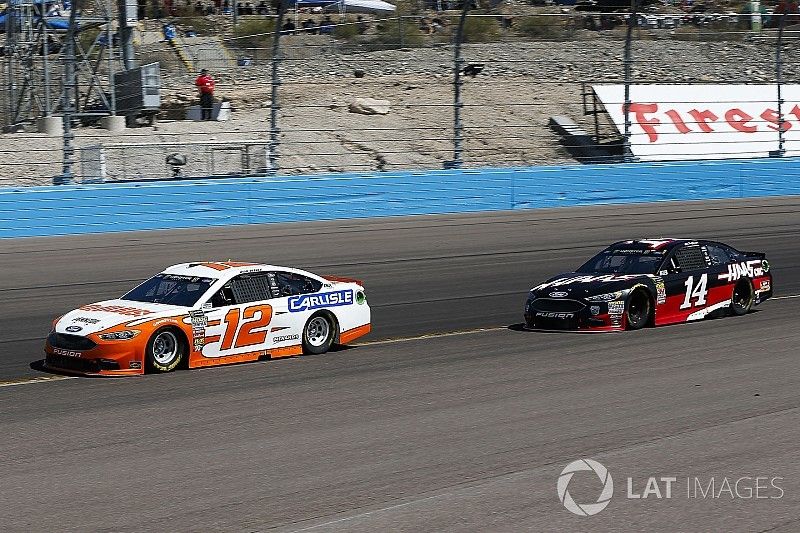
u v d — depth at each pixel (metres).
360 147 106.00
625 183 101.19
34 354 44.75
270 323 43.69
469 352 45.06
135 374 39.78
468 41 134.00
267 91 118.50
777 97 116.94
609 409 33.31
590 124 115.19
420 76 123.69
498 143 109.94
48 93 102.88
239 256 71.19
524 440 29.48
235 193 85.94
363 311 47.34
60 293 58.97
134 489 24.86
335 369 41.22
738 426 30.78
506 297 60.34
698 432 30.16
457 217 90.75
